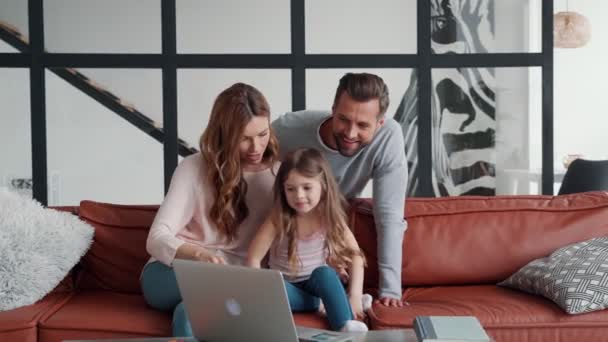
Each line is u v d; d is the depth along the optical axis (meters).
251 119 2.18
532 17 3.31
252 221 2.32
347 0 3.29
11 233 2.24
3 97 3.27
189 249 2.06
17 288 2.19
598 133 5.95
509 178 3.36
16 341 2.03
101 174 3.30
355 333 1.74
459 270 2.51
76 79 3.27
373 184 2.45
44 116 3.27
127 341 1.71
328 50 3.31
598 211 2.57
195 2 3.28
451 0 3.31
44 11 3.25
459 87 3.34
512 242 2.52
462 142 3.36
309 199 2.21
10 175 3.29
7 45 3.25
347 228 2.32
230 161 2.20
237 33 3.29
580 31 5.29
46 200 3.29
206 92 3.30
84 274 2.51
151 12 3.27
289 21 3.29
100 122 3.29
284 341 1.60
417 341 1.66
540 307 2.14
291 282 2.26
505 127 3.35
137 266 2.48
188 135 3.31
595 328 2.08
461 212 2.58
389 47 3.32
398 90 3.33
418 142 3.35
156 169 3.31
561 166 4.99
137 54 3.27
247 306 1.60
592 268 2.17
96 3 3.26
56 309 2.19
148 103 3.29
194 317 1.71
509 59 3.32
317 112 2.50
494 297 2.27
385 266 2.34
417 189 3.36
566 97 5.94
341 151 2.31
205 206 2.27
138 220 2.53
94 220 2.52
